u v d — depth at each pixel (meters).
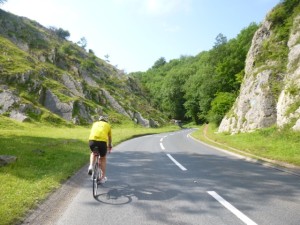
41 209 6.07
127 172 10.55
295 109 22.94
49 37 109.12
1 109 48.38
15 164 10.38
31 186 7.48
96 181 7.43
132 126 75.44
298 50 28.44
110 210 6.12
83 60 106.69
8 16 100.31
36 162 11.26
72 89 76.50
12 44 81.62
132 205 6.46
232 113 37.31
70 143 19.55
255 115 30.03
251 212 5.97
